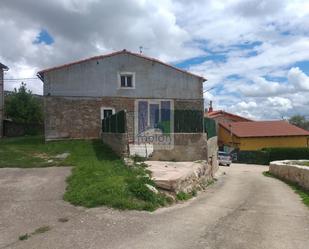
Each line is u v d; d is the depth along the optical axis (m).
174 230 8.12
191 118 20.42
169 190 12.38
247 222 9.26
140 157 19.12
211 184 20.30
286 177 23.62
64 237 7.51
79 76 28.45
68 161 17.97
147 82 29.83
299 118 90.94
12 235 7.69
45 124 27.67
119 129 19.55
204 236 7.73
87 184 11.89
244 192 16.56
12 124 39.12
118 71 29.25
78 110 28.31
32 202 10.41
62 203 10.31
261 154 47.88
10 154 20.61
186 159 19.94
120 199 10.20
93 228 8.13
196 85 30.69
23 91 43.44
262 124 56.97
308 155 47.34
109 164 15.95
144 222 8.75
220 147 57.75
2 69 36.62
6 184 12.80
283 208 11.98
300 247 7.25
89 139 27.88
